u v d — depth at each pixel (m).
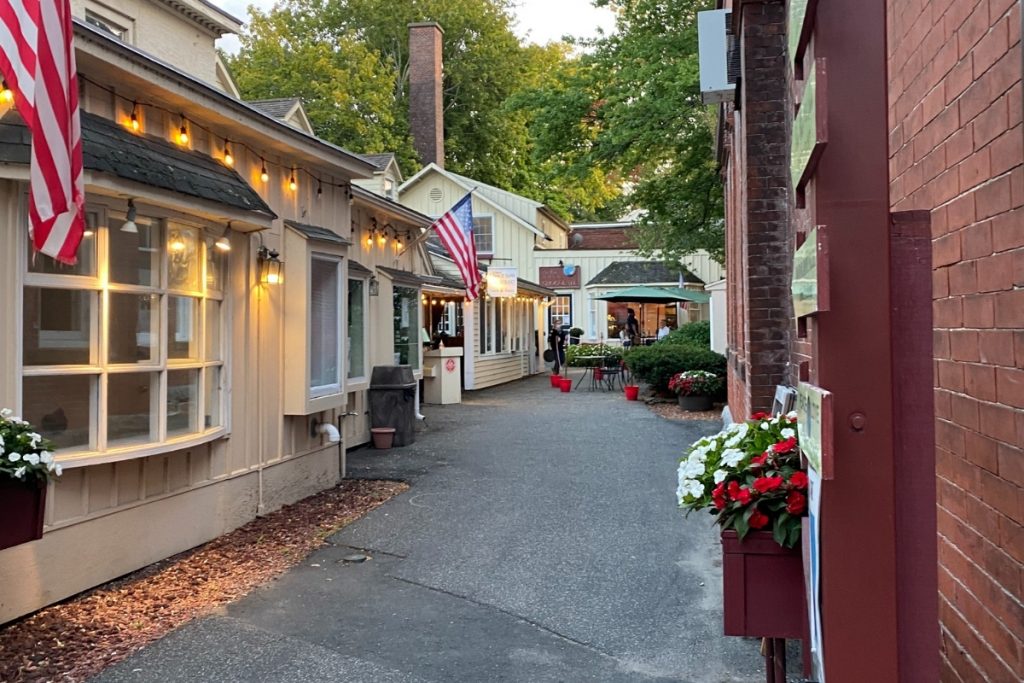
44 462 3.79
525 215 28.16
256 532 6.66
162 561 5.83
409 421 11.11
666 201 17.39
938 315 3.09
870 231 1.74
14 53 3.83
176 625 4.66
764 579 2.84
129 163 4.99
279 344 7.44
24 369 4.70
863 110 1.73
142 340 5.54
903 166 3.54
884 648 1.74
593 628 4.63
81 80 5.19
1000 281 2.46
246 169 6.95
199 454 6.25
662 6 15.90
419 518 7.11
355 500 7.81
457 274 18.28
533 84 36.56
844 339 1.75
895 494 1.75
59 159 3.81
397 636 4.53
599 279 28.38
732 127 9.04
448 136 34.97
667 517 7.04
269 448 7.28
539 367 27.25
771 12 6.15
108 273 5.20
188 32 12.64
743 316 7.76
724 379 15.16
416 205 27.20
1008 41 2.34
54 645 4.34
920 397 1.75
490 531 6.67
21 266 4.64
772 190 6.20
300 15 35.16
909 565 1.75
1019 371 2.33
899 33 3.56
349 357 9.93
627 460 9.74
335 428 8.25
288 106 15.44
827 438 1.67
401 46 34.75
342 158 8.16
